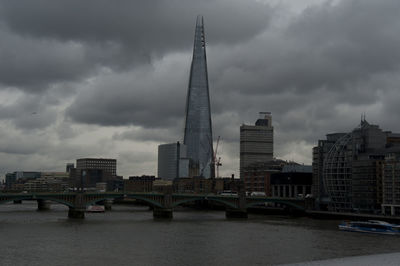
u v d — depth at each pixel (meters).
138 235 179.75
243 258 134.00
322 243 164.12
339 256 138.50
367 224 199.62
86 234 180.50
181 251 144.25
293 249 150.12
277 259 133.25
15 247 147.62
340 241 169.75
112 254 137.62
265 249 149.62
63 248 146.75
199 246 154.38
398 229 192.88
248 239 172.38
